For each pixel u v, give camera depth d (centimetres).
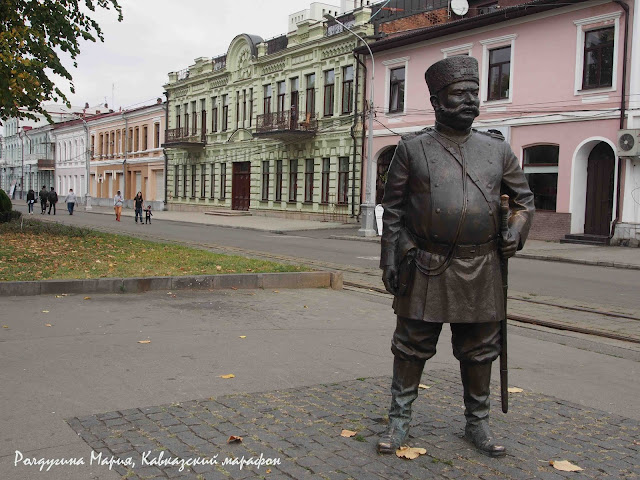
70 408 430
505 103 2447
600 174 2203
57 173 7344
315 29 3503
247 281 1014
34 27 1727
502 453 364
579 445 389
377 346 653
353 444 377
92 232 1958
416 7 3366
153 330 684
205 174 4672
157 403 445
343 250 1944
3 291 840
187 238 2250
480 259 358
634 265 1611
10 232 1781
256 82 4044
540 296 1106
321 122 3459
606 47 2131
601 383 552
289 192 3772
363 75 3153
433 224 356
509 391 505
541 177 2356
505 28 2442
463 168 358
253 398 459
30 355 565
